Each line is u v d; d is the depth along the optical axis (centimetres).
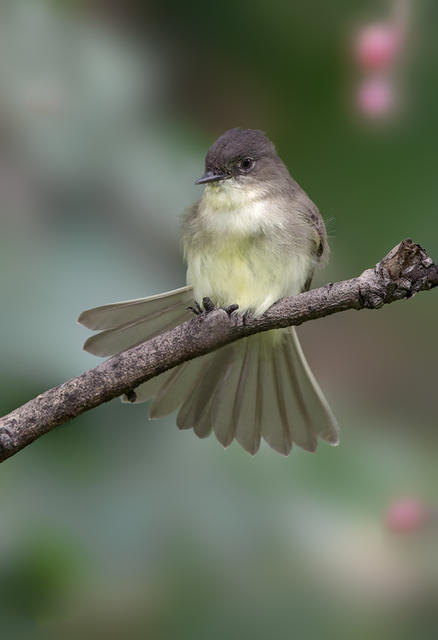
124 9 849
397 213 893
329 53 890
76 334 718
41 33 767
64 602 734
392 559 723
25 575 730
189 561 734
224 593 735
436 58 846
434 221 890
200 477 744
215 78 901
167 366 564
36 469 741
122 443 758
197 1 878
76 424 756
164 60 873
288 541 729
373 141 887
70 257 743
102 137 764
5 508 729
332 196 900
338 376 962
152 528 732
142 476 746
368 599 726
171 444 755
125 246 763
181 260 793
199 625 729
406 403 958
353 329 970
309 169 902
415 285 553
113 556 731
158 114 813
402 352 966
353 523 728
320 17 884
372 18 877
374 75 851
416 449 773
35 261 735
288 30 891
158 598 737
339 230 898
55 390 540
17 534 726
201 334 573
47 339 710
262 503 734
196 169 792
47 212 754
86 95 766
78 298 730
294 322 581
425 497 735
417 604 724
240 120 906
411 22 839
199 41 895
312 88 897
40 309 718
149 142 782
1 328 709
